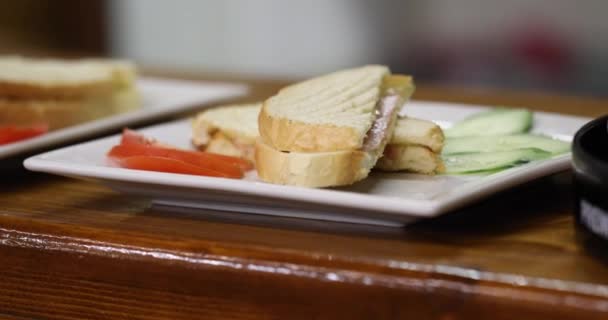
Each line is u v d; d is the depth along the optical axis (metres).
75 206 0.72
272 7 2.47
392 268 0.59
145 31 2.61
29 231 0.68
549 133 0.83
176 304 0.65
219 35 2.56
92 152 0.75
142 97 1.05
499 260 0.59
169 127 0.86
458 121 0.88
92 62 1.07
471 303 0.57
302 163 0.66
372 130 0.71
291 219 0.68
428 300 0.58
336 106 0.73
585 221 0.60
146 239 0.65
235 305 0.63
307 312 0.61
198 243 0.64
